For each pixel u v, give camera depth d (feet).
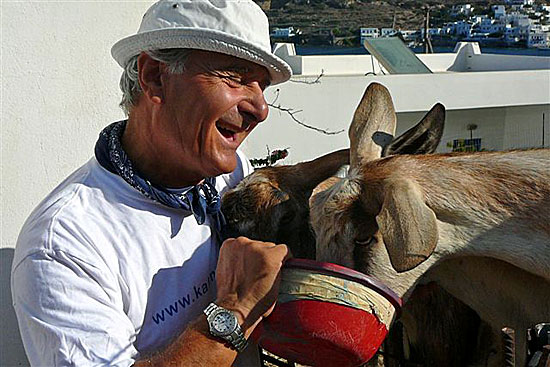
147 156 7.97
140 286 7.72
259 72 7.74
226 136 7.80
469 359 11.28
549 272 8.75
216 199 8.71
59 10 11.86
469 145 37.35
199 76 7.45
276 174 10.09
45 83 11.83
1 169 11.47
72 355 6.91
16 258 7.50
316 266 7.30
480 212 8.74
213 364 7.00
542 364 7.18
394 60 40.42
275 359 8.90
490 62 48.26
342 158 10.44
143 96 7.82
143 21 7.74
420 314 10.88
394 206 8.02
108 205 7.77
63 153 12.16
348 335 7.27
